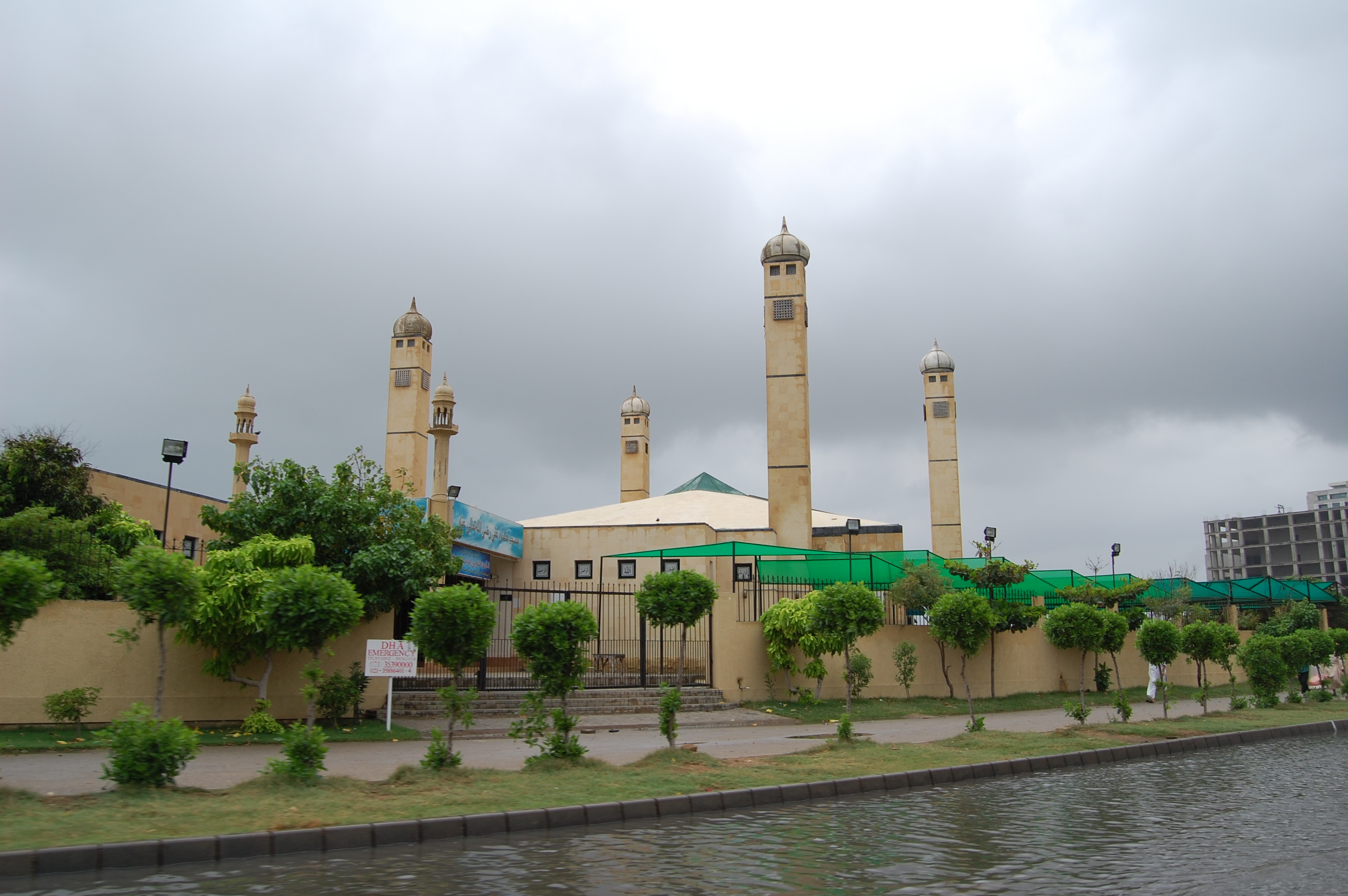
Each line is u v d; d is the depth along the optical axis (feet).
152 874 25.48
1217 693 103.76
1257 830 31.83
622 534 119.75
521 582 120.57
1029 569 92.38
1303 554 297.53
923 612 90.12
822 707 75.77
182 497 98.17
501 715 65.57
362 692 61.77
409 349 127.65
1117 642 68.95
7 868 24.99
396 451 124.47
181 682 57.26
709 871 25.91
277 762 36.37
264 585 54.29
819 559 95.40
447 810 31.99
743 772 40.78
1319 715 72.79
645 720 65.87
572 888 24.00
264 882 24.66
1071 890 23.81
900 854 28.09
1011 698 88.22
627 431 177.17
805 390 112.78
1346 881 24.62
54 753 47.67
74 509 70.08
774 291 114.83
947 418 158.51
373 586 62.44
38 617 54.95
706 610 71.36
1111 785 42.57
